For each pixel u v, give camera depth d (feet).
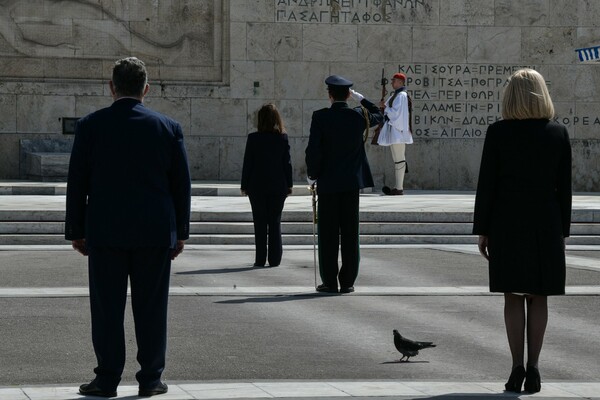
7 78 115.55
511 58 121.08
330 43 119.14
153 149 32.99
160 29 117.91
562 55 121.60
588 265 68.33
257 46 118.52
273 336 44.39
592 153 121.90
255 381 36.01
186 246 78.02
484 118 120.98
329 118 55.52
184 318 48.19
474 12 120.67
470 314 50.39
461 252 75.56
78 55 116.88
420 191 117.29
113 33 117.39
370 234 83.25
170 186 33.65
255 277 61.72
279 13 118.62
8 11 115.85
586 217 86.33
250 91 118.62
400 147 107.86
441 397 33.60
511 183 34.68
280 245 66.90
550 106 34.81
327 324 47.26
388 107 107.86
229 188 102.89
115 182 32.81
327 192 55.52
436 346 42.27
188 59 118.32
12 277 60.18
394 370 38.50
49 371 37.63
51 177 108.78
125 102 33.37
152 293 33.37
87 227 32.94
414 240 82.07
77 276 60.80
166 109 117.60
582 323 48.65
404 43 119.85
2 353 40.52
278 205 66.33
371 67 119.55
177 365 38.83
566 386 35.73
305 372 37.96
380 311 50.85
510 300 35.17
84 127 33.14
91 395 33.09
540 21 121.39
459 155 120.37
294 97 119.03
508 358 40.91
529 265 34.32
